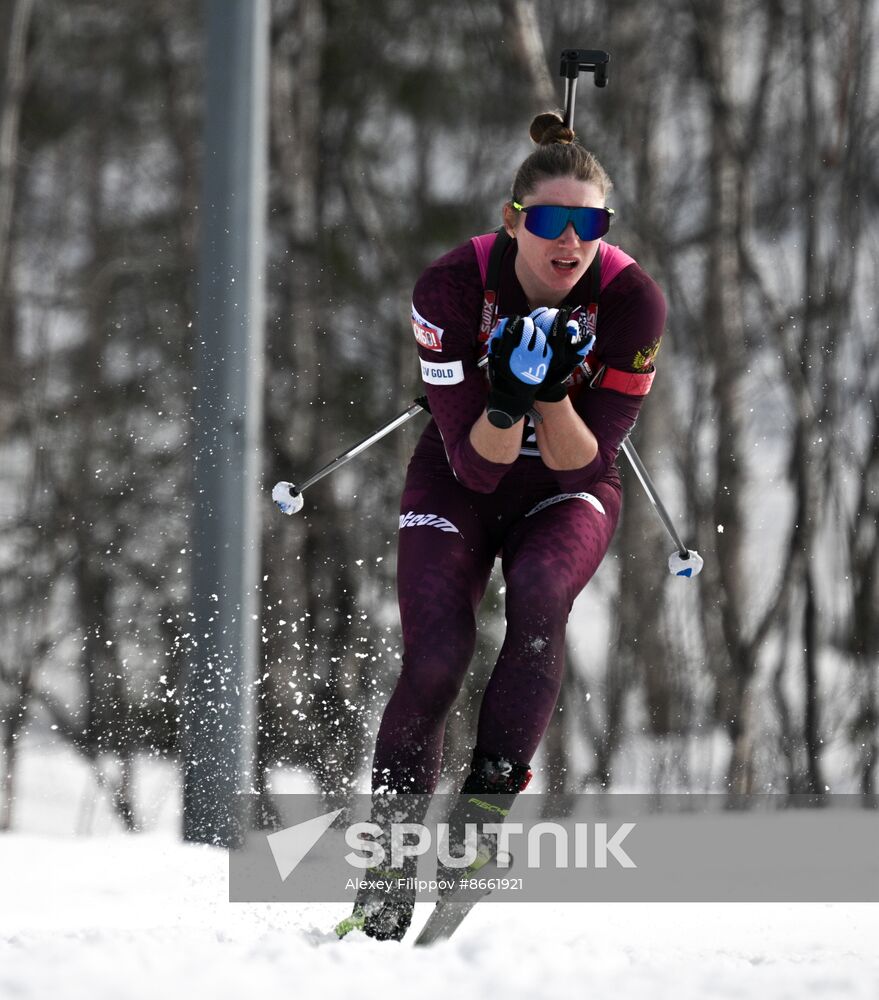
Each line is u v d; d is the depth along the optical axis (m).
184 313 60.06
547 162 11.28
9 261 62.09
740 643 47.66
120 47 66.56
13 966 9.04
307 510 56.00
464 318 11.52
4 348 57.78
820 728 47.47
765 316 51.12
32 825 47.59
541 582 11.07
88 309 60.38
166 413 58.50
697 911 14.47
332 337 58.28
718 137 52.81
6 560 56.53
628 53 53.31
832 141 49.00
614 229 52.59
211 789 21.14
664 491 55.34
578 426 11.37
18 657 51.75
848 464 48.28
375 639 53.88
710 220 53.22
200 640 22.02
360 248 59.03
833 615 48.47
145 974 8.91
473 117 59.03
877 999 8.75
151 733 51.31
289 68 57.88
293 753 42.34
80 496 55.78
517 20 42.31
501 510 12.10
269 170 57.03
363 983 8.91
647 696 51.19
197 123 64.62
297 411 56.38
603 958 9.94
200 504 22.44
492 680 10.84
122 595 55.31
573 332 10.70
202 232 23.16
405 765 10.70
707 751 49.16
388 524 56.72
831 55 49.06
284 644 50.28
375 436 13.65
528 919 13.71
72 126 67.25
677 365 54.00
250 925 11.59
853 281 48.25
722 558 50.62
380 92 59.91
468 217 58.91
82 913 13.86
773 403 52.22
